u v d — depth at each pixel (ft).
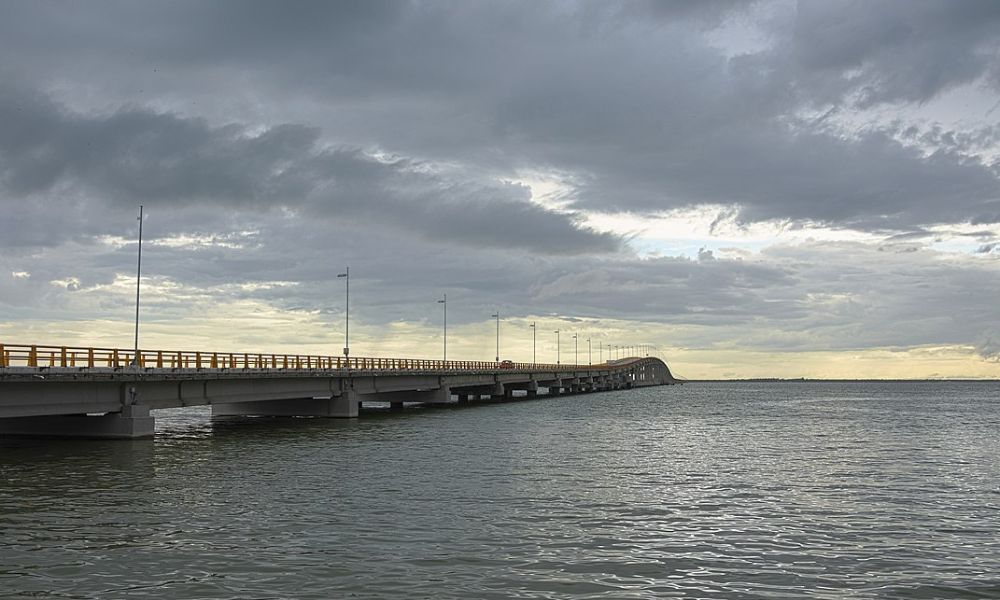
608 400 526.16
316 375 241.96
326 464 130.93
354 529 77.66
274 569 62.75
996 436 211.61
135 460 133.80
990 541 76.64
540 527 79.71
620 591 58.44
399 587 58.39
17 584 58.34
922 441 193.88
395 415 291.99
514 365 520.42
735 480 117.29
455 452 153.28
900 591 60.03
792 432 224.53
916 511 92.27
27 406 139.13
